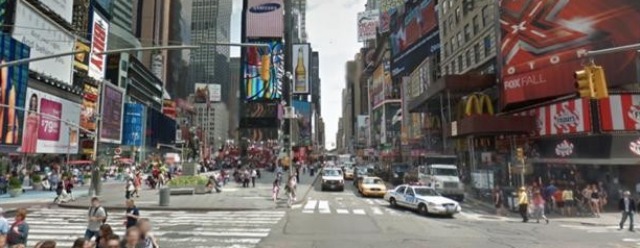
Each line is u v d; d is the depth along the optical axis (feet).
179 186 100.58
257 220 61.16
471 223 63.26
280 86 453.17
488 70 129.59
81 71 191.83
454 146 153.28
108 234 22.86
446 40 172.45
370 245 42.86
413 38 299.38
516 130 102.73
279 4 460.96
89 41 196.24
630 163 80.02
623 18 89.45
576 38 95.81
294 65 476.54
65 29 163.73
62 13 161.89
